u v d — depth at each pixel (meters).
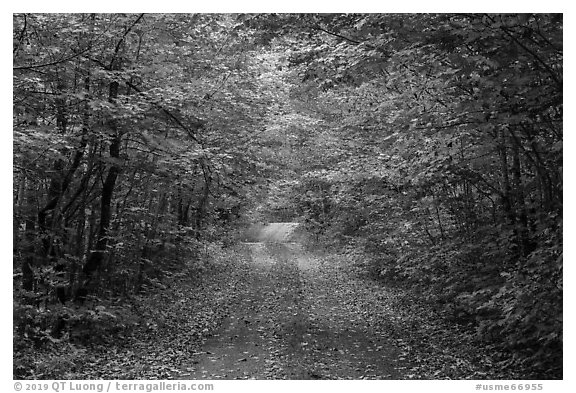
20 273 11.16
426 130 10.23
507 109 8.44
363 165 15.49
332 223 25.64
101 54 11.84
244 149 16.39
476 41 8.32
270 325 13.16
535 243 10.63
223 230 35.56
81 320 11.80
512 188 11.15
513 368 8.70
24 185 12.02
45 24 10.59
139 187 16.03
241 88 15.91
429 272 14.96
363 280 22.22
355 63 9.84
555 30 7.68
